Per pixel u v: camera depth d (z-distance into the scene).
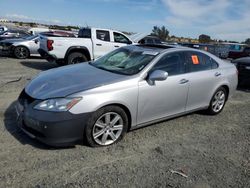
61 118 3.64
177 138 4.71
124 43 12.10
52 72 4.79
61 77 4.38
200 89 5.43
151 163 3.79
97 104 3.85
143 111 4.46
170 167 3.73
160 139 4.60
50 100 3.72
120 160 3.80
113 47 11.69
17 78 8.64
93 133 3.95
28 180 3.18
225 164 3.96
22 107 4.02
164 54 4.86
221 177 3.61
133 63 4.76
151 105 4.55
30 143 4.02
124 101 4.13
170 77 4.82
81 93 3.80
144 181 3.36
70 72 4.65
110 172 3.49
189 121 5.62
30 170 3.38
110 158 3.82
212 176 3.61
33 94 3.95
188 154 4.16
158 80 4.42
